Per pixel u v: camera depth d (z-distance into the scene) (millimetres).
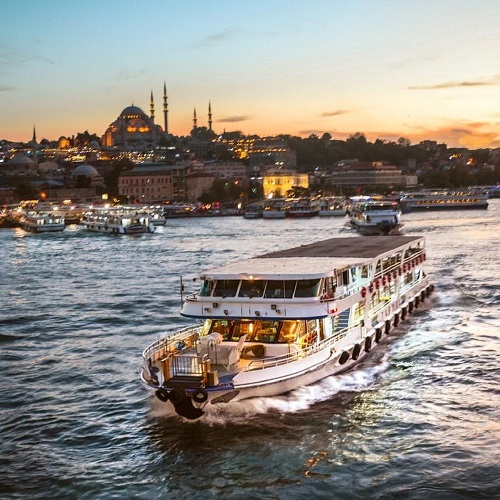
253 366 36312
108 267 112625
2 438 35469
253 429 34281
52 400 40969
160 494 29000
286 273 39781
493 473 29391
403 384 40281
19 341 56938
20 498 29156
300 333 39219
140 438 34469
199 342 37094
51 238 195500
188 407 34219
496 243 127812
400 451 31719
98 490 29547
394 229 167500
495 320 56594
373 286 48125
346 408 36656
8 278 101688
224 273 40531
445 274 84562
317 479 29516
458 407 36688
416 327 54031
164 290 82875
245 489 29000
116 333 58781
